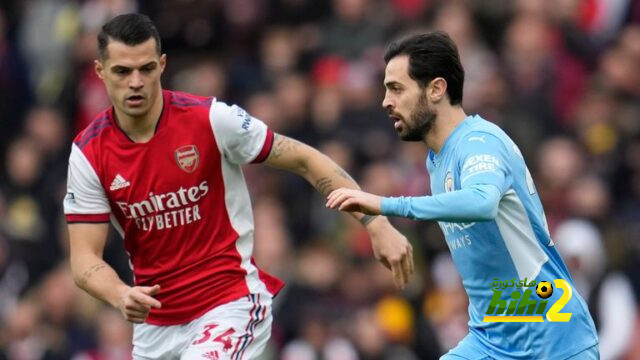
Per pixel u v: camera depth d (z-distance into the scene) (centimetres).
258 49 5447
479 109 4966
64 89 5575
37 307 4512
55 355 4428
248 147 2561
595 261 4438
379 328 4222
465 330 4256
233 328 2547
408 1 5369
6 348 4478
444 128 2478
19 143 5281
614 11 5641
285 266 4425
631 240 4544
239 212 2586
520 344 2500
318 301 4328
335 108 4984
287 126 5003
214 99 2572
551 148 4750
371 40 5247
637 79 5331
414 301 4350
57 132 5356
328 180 2608
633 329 4294
